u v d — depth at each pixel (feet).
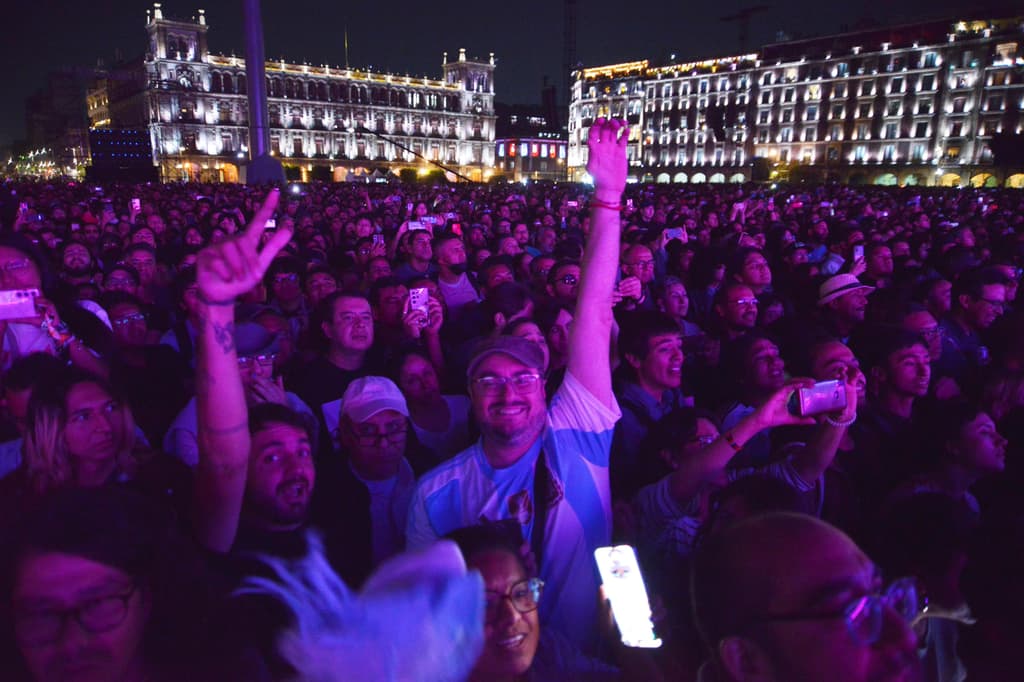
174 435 9.81
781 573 4.28
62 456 7.79
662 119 314.55
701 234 36.19
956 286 17.69
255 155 109.60
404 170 290.15
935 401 12.74
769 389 12.23
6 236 12.98
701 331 18.48
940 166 242.17
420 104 337.93
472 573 5.13
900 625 4.21
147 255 21.89
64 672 4.49
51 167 371.15
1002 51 229.86
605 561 6.69
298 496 8.13
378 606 4.75
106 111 326.85
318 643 4.69
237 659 5.15
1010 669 5.68
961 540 6.75
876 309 16.25
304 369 14.35
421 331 15.94
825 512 9.85
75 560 4.51
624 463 11.48
